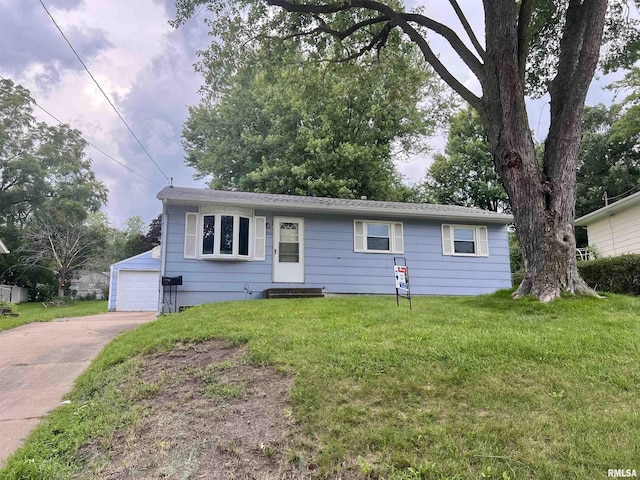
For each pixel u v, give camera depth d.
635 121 20.42
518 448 2.57
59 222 23.25
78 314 13.73
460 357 3.89
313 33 10.39
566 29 7.47
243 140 22.09
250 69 10.98
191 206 10.41
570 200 6.94
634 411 2.91
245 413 3.26
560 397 3.14
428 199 27.44
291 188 20.39
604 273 10.00
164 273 10.00
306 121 21.05
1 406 4.02
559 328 4.92
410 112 19.34
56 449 3.09
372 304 7.42
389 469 2.49
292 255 11.16
